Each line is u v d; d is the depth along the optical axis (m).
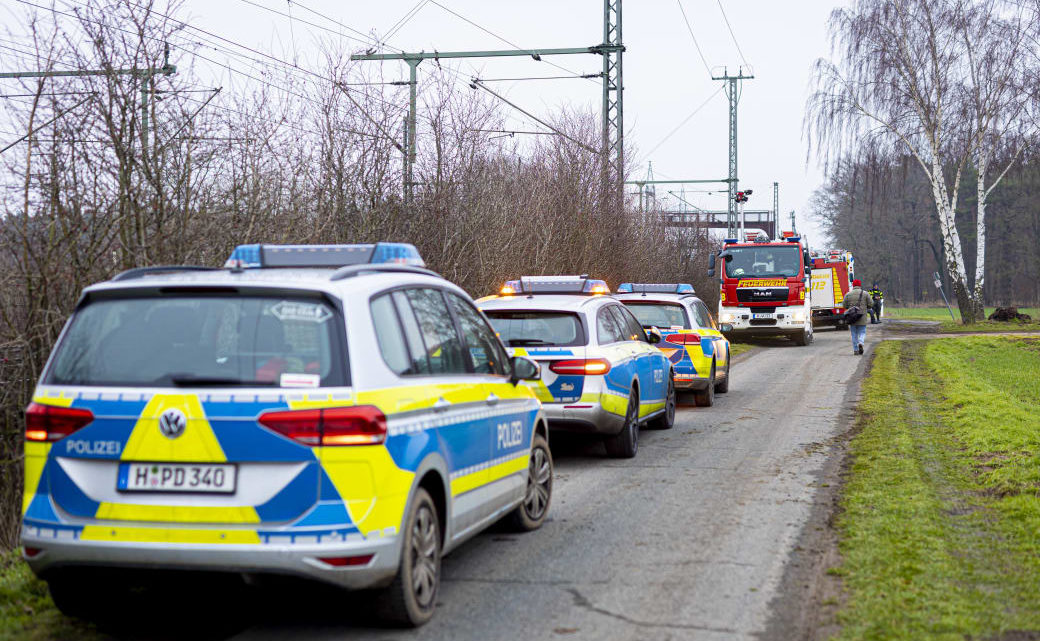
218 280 6.43
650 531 9.66
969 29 51.34
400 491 6.34
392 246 8.05
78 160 10.81
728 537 9.33
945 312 109.50
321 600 7.41
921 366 29.81
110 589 6.82
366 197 18.23
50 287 10.54
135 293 6.47
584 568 8.31
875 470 12.49
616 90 37.59
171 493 6.02
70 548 6.06
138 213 11.44
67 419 6.16
